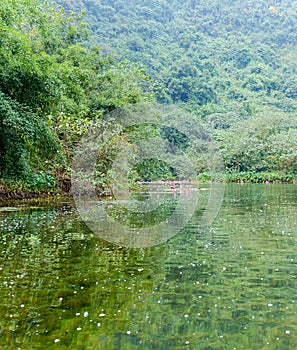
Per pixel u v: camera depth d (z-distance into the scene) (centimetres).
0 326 273
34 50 1491
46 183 1237
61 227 692
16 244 538
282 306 313
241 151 3441
